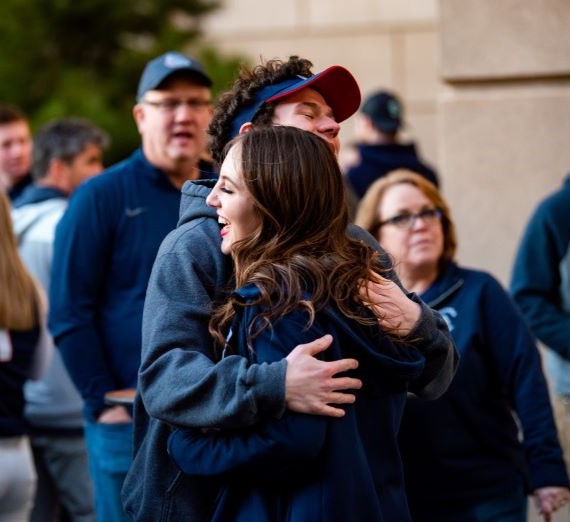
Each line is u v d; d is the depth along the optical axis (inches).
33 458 422.0
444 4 454.3
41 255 428.8
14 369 339.6
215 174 245.8
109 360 346.6
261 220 206.4
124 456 335.0
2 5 890.7
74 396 413.4
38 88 877.2
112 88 881.5
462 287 322.3
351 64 999.0
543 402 313.9
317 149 207.9
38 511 422.0
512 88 454.9
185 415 200.2
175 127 348.2
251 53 1002.1
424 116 990.4
